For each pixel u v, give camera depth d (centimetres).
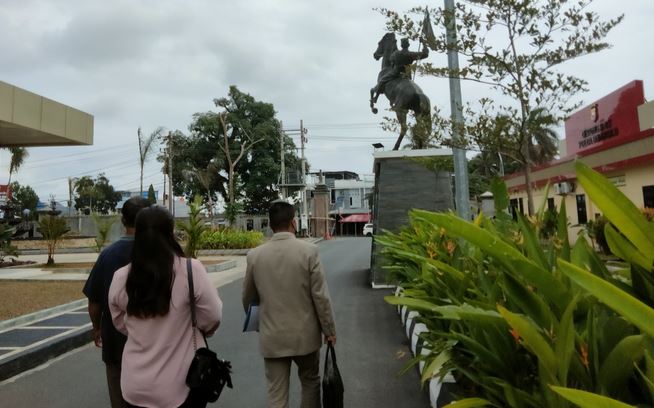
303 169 3956
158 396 226
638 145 1420
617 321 194
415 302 279
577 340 193
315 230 4091
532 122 523
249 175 4416
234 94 4288
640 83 1666
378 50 1135
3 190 3359
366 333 665
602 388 178
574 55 521
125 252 330
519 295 210
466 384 327
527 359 237
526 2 502
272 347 336
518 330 177
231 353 600
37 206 6028
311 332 342
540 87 511
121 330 255
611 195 159
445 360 277
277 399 337
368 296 952
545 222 367
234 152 4144
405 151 1023
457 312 215
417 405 418
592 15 509
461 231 200
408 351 573
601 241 1100
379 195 1048
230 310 883
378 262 1048
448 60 634
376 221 1101
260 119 4366
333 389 335
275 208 359
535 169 2280
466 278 308
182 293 238
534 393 215
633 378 186
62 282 1207
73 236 3344
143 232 240
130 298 233
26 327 718
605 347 196
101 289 331
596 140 1914
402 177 1041
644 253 162
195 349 239
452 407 220
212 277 1394
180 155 4369
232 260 1834
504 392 222
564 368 177
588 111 1972
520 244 329
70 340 645
